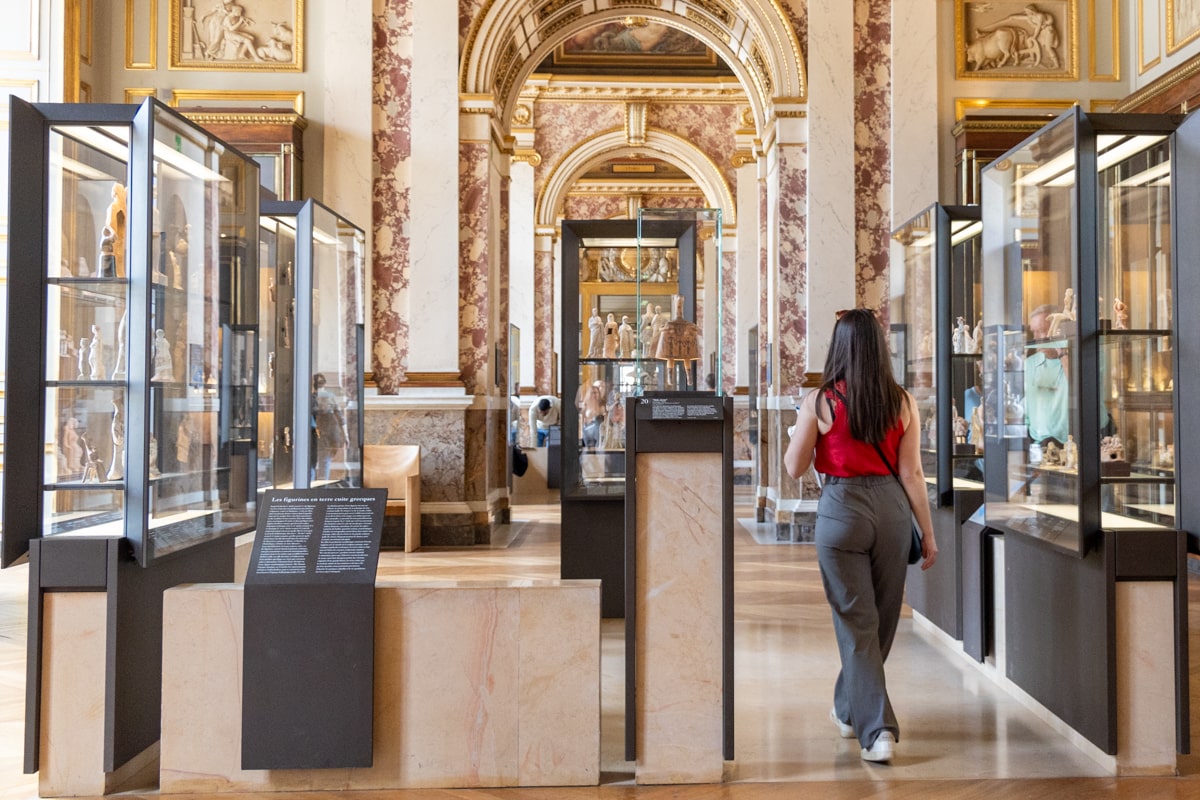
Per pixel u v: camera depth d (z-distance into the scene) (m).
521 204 18.17
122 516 3.49
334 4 9.66
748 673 4.95
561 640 3.43
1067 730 3.94
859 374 3.60
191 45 9.73
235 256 4.41
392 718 3.40
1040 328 4.02
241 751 3.34
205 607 3.40
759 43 10.19
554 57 17.19
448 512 9.45
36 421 3.50
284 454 5.65
